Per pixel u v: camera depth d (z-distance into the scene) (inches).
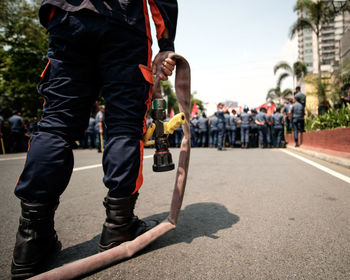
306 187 92.7
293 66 629.6
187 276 35.7
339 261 39.6
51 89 37.8
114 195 39.9
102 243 40.8
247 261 39.8
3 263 41.1
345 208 67.2
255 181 104.9
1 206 76.5
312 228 53.2
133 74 39.2
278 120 391.2
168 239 48.1
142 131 42.3
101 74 39.8
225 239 48.0
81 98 38.8
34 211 35.6
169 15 43.5
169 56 43.6
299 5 517.0
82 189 95.7
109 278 35.1
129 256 39.0
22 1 533.6
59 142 37.2
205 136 479.8
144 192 88.7
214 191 88.2
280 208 67.6
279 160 185.9
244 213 63.7
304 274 36.1
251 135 456.4
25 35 566.9
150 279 34.9
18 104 658.8
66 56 37.6
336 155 175.5
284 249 43.8
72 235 51.9
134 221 43.3
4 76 625.3
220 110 339.3
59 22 37.1
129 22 38.4
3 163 199.5
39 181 35.4
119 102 39.2
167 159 42.3
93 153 317.4
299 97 309.1
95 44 37.9
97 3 36.8
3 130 430.0
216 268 37.8
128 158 39.4
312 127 290.7
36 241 36.0
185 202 74.7
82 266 34.2
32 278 30.9
